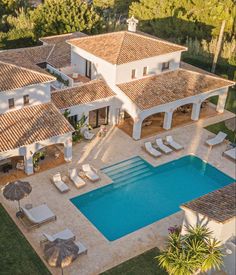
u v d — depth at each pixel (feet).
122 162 124.57
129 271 87.35
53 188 110.93
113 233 98.68
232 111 160.86
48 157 123.24
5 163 115.75
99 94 135.64
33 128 114.01
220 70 194.70
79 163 122.01
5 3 251.39
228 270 86.48
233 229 85.51
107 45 142.10
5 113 115.44
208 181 120.57
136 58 136.77
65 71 153.07
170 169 124.16
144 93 136.05
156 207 108.58
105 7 285.84
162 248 94.17
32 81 115.85
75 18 200.54
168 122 142.41
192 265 78.28
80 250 89.51
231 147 134.31
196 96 144.25
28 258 88.48
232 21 209.15
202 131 144.56
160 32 224.94
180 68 153.48
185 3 220.43
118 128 142.10
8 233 94.68
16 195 94.02
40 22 201.87
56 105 127.24
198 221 86.89
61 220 100.22
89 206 106.73
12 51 158.71
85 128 136.05
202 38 219.20
